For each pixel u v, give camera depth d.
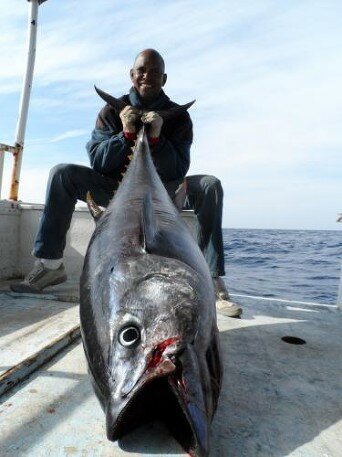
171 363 0.57
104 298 0.72
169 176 1.74
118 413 0.57
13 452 0.63
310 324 1.42
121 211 1.07
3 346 1.02
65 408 0.76
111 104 1.69
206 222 1.65
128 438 0.67
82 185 1.69
